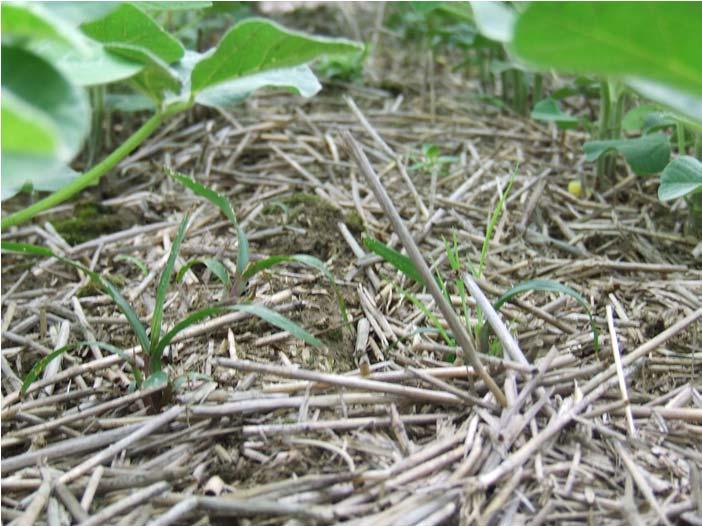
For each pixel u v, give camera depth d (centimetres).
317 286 37
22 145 14
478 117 62
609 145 42
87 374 31
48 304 36
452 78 73
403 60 78
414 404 28
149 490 23
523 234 43
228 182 49
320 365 31
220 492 24
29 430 27
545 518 23
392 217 26
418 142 56
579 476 24
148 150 54
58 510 23
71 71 22
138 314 35
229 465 25
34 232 44
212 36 72
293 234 42
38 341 34
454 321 26
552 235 44
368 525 22
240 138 55
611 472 25
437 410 28
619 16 14
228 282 32
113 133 56
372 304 35
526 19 14
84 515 23
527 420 26
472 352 26
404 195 47
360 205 45
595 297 36
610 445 26
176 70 29
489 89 69
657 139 42
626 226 44
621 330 33
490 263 39
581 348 31
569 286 37
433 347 30
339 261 39
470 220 44
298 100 63
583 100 65
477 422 26
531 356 30
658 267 38
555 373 29
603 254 41
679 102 16
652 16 14
